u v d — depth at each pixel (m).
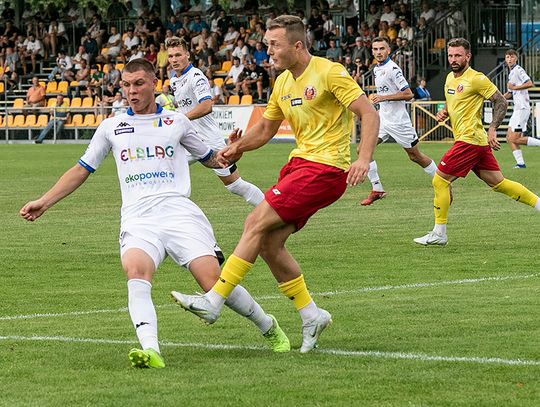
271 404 11.29
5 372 12.96
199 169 50.38
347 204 33.62
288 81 14.30
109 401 11.49
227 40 81.50
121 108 77.69
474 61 73.06
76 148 71.38
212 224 29.30
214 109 70.31
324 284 19.77
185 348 14.32
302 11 81.50
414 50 73.06
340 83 13.88
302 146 14.28
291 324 16.03
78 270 21.97
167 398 11.59
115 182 43.47
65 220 30.53
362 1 80.00
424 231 27.03
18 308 17.81
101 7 95.25
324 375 12.56
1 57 89.38
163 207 13.84
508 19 74.25
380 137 33.62
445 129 68.31
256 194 25.64
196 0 88.00
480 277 20.30
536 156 56.03
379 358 13.45
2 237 27.00
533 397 11.41
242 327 15.82
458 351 13.74
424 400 11.36
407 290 18.95
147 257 13.51
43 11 93.00
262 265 22.16
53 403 11.45
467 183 40.03
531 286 19.12
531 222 28.41
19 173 48.75
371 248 24.30
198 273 13.62
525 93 48.00
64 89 83.62
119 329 15.77
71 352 14.10
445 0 75.94
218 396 11.64
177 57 28.33
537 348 13.84
